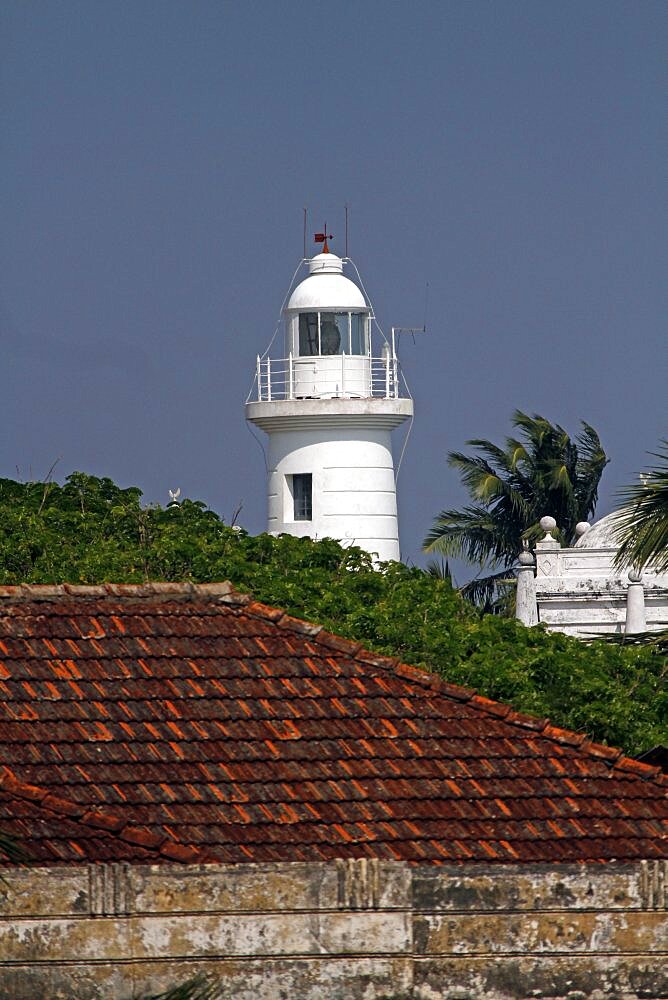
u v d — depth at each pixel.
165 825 64.62
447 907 60.72
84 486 136.62
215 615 74.50
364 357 179.62
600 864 61.59
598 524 168.75
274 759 68.06
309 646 73.75
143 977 59.03
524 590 160.75
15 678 69.94
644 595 159.00
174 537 122.88
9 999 58.50
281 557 124.38
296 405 177.25
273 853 64.06
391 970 59.88
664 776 70.38
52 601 73.69
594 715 101.50
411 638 108.12
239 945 59.50
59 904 58.91
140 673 71.00
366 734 69.94
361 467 178.75
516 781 68.81
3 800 63.75
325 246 181.50
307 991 59.59
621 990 61.03
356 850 64.56
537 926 60.97
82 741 67.69
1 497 132.62
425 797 67.44
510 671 103.00
